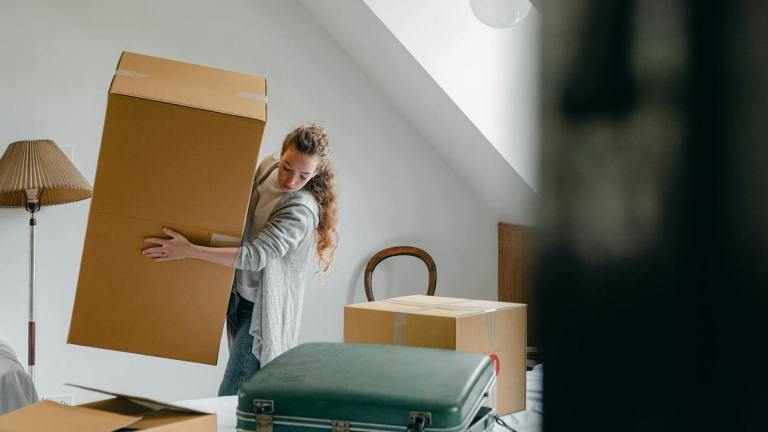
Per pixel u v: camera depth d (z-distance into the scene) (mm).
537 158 90
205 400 1629
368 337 1630
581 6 85
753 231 79
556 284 87
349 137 3830
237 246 1616
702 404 82
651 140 82
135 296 1629
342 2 3338
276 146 3650
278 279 2264
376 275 3939
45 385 3170
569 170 86
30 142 2834
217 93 1634
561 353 88
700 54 80
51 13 3152
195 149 1575
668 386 83
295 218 2236
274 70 3635
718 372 81
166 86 1608
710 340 81
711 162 79
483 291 4180
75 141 3205
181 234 1602
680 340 82
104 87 3258
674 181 81
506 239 4086
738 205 79
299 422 1121
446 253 4086
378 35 3357
